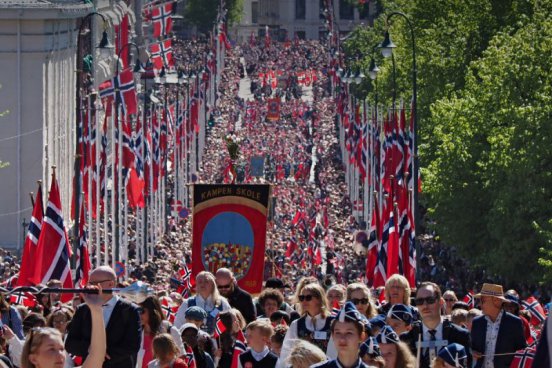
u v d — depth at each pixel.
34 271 119.56
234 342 83.25
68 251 120.19
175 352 71.38
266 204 122.19
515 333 75.06
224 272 92.69
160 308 75.25
